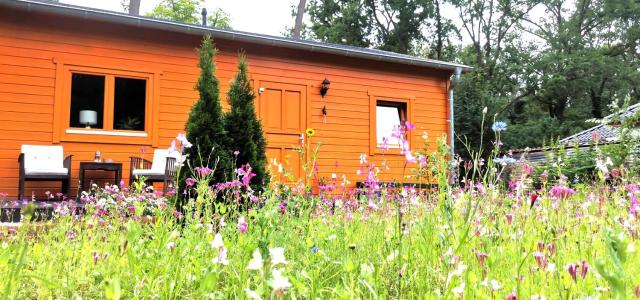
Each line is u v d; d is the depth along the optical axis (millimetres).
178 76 9656
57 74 8695
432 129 12367
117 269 2264
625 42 29766
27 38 8555
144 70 9375
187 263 2240
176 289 2012
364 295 1911
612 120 10289
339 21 31172
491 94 25125
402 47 30844
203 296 1960
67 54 8805
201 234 3057
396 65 12094
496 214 2561
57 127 8625
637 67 28859
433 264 2074
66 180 8195
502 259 2279
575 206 3188
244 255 2234
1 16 8391
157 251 2215
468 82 21641
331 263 2434
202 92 5539
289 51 10828
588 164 8141
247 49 10367
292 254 2703
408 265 2152
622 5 28469
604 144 8977
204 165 5160
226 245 2375
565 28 29469
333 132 11133
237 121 5711
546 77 27328
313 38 34000
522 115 28719
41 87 8586
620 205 3375
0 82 8312
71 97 8852
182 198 4789
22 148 8203
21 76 8461
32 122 8477
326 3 31672
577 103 29672
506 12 30469
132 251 2127
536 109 29828
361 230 3311
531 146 25266
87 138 8828
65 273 2541
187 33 9656
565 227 2646
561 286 1865
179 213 3514
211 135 5383
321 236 2963
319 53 11164
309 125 10875
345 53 11102
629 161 7957
